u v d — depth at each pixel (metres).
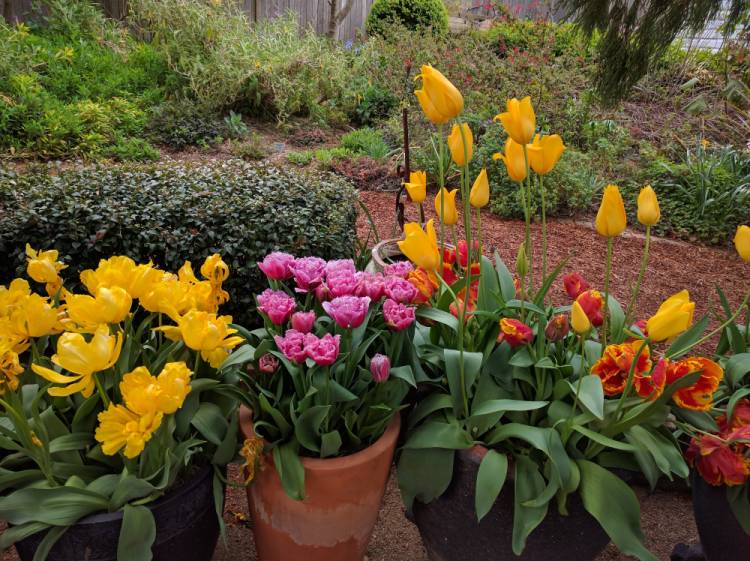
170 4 7.74
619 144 6.48
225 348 1.40
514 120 1.33
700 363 1.33
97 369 1.15
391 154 6.41
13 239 2.71
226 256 2.97
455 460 1.46
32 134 5.64
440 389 1.63
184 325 1.23
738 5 3.84
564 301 3.79
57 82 6.71
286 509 1.42
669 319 1.21
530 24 8.83
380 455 1.42
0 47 6.62
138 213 2.94
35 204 2.83
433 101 1.34
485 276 1.69
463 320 1.42
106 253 2.84
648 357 1.38
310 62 7.82
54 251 1.47
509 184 5.36
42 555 1.18
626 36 3.53
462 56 7.22
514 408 1.37
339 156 6.36
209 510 1.43
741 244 1.38
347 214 3.54
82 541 1.22
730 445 1.42
